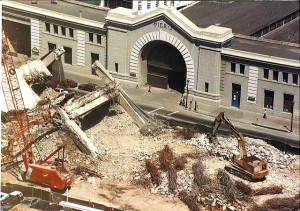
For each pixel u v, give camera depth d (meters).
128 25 169.50
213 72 163.38
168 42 167.12
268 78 160.38
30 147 129.00
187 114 162.00
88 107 142.38
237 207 122.75
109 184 127.44
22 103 144.62
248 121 159.50
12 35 183.88
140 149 138.75
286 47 166.12
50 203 118.50
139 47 170.88
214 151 137.75
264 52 162.00
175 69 171.75
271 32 193.50
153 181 128.12
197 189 125.56
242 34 185.88
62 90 162.62
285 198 125.56
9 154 130.62
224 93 165.62
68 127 136.12
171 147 139.88
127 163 133.25
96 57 177.25
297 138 152.88
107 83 152.75
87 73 178.88
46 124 139.25
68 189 125.25
